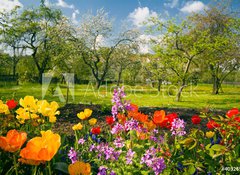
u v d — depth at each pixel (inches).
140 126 131.3
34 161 78.3
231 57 1195.3
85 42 1473.9
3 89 1336.1
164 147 123.9
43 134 83.7
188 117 406.3
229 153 114.6
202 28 1337.4
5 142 81.4
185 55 1032.8
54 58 1206.3
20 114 146.3
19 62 2052.2
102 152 120.1
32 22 1802.4
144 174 109.3
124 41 1608.0
